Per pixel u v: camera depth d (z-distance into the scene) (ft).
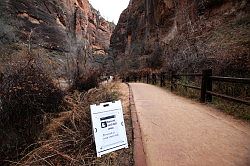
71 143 11.50
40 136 12.82
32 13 140.77
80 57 29.40
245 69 23.29
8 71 14.37
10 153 10.97
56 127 13.69
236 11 42.57
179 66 44.32
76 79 26.21
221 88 23.95
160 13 110.11
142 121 15.42
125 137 10.85
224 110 18.30
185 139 11.58
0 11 99.96
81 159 9.71
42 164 9.77
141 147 10.48
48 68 18.76
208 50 34.83
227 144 10.71
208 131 12.80
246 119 15.19
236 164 8.64
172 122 15.06
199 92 27.20
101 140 10.01
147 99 26.22
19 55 17.12
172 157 9.48
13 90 13.14
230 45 31.48
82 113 14.38
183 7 76.38
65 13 186.19
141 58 134.72
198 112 18.11
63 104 18.19
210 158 9.23
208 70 22.18
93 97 19.66
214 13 51.47
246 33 32.48
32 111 14.16
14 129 12.32
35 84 14.97
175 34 81.76
